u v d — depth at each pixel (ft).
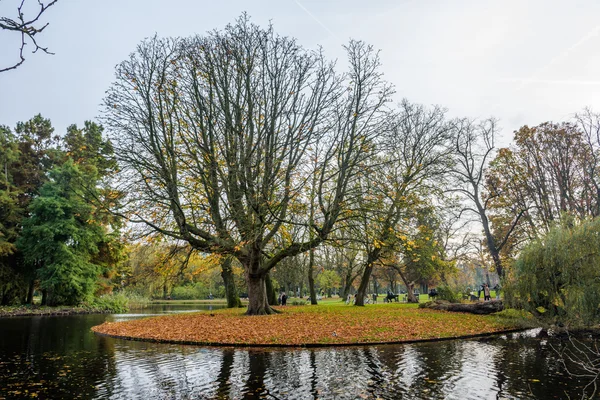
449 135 99.35
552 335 53.01
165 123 69.51
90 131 154.71
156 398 26.30
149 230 68.90
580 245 53.06
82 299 132.46
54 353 43.52
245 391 27.50
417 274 136.87
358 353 40.83
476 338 51.37
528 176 102.01
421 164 93.71
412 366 34.63
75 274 126.93
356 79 73.26
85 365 36.70
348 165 68.80
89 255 135.95
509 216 108.88
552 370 33.01
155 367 35.42
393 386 28.35
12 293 132.46
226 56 70.28
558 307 55.36
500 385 28.48
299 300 155.84
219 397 26.27
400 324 59.52
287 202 67.26
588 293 50.44
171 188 64.90
